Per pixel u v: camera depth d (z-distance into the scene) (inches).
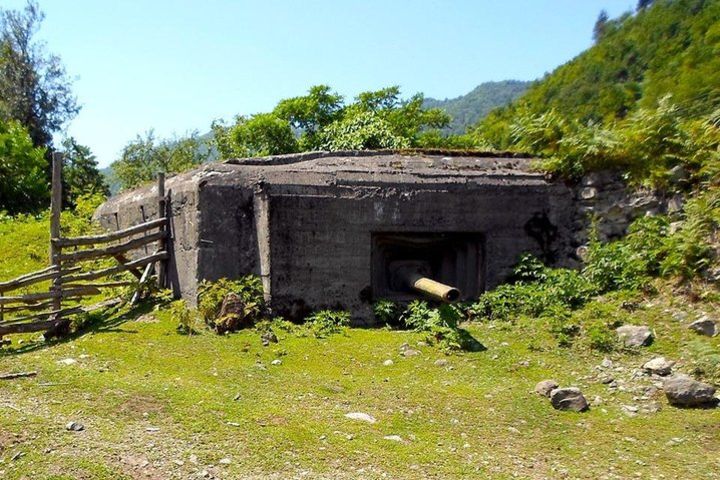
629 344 239.3
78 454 146.3
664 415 190.9
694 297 257.4
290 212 288.7
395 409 192.7
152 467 142.9
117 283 300.0
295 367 229.5
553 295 282.5
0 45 1064.2
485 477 149.4
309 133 706.2
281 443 159.8
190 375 213.9
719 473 154.6
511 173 321.1
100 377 207.3
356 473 147.1
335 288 293.7
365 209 297.4
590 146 306.7
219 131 805.9
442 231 305.7
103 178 1079.6
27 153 673.0
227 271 289.4
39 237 452.1
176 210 310.0
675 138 295.6
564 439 175.6
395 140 585.6
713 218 262.2
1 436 154.7
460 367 232.4
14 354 241.3
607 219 309.9
